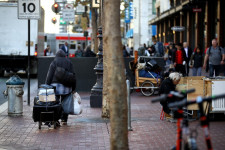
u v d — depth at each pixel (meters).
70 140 16.17
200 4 63.00
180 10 73.19
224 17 53.66
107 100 20.75
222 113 20.31
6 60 47.72
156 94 31.91
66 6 48.25
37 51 47.69
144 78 31.02
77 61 33.91
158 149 14.53
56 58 19.56
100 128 18.58
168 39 98.31
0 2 47.38
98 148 14.90
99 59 25.36
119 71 10.52
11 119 20.84
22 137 16.77
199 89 19.62
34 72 47.72
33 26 47.59
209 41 59.72
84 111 23.56
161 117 20.58
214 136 16.27
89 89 34.03
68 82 19.16
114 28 10.52
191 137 8.71
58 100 18.66
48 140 16.20
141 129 18.08
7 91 21.77
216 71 31.78
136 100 28.53
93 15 53.34
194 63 34.66
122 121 10.55
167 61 51.56
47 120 18.33
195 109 19.56
